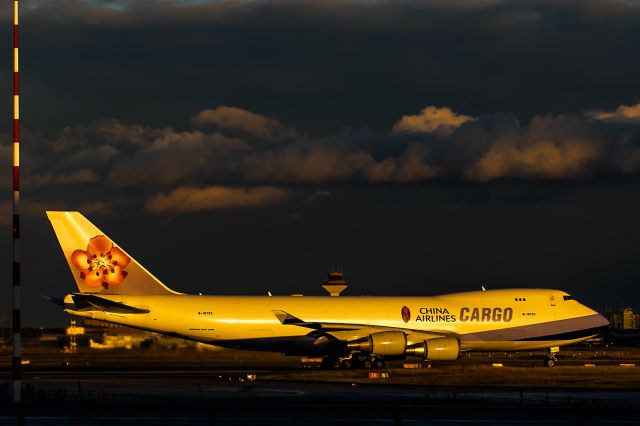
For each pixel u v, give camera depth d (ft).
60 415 479.82
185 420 458.91
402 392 642.22
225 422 454.40
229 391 645.92
